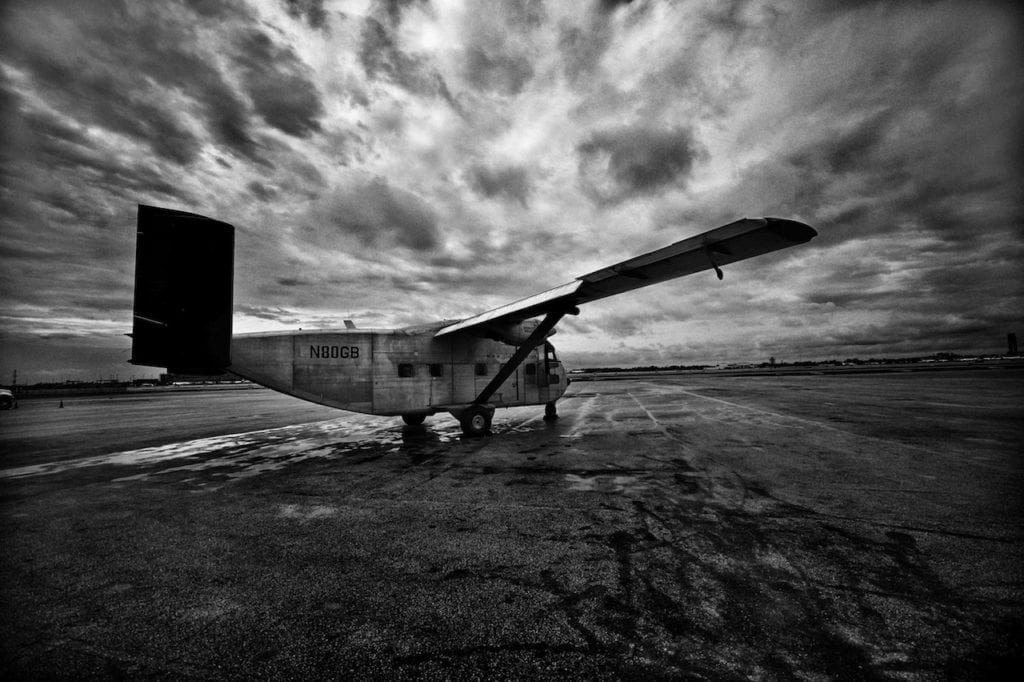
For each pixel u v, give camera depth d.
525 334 11.57
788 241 6.36
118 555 3.99
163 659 2.48
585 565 3.53
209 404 28.16
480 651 2.47
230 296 7.39
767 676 2.21
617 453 8.26
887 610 2.78
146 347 6.93
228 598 3.16
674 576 3.29
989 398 17.27
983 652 2.35
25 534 4.59
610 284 8.57
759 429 10.66
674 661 2.34
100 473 7.70
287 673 2.34
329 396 9.94
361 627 2.75
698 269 7.68
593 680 2.21
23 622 2.90
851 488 5.49
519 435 11.05
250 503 5.62
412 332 11.02
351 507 5.33
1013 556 3.52
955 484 5.59
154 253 7.03
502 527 4.46
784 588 3.08
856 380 34.84
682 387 33.12
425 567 3.58
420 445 10.01
